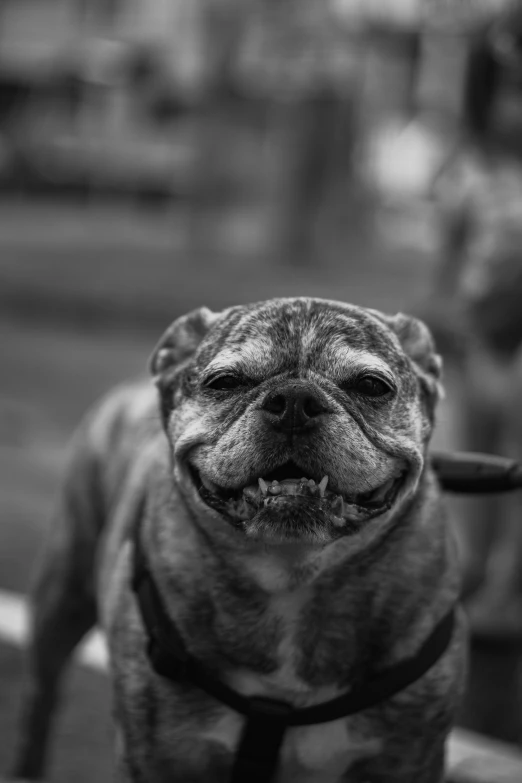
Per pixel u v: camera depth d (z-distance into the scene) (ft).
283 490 2.53
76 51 27.04
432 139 12.38
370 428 2.60
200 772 2.72
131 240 22.27
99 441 3.52
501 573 4.32
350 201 19.92
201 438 2.63
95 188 28.63
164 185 28.07
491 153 5.05
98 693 4.09
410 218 26.61
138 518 2.91
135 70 25.82
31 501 7.16
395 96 16.15
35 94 28.45
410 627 2.66
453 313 5.31
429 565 2.71
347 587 2.64
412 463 2.64
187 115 23.38
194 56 21.31
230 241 21.29
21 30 28.04
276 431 2.54
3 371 11.02
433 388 2.87
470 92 5.02
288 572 2.62
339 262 19.34
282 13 18.06
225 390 2.66
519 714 4.27
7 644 4.40
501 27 4.80
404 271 18.98
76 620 3.58
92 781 3.63
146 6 25.68
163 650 2.63
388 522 2.65
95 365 11.68
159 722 2.68
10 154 28.19
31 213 26.45
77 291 14.74
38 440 8.71
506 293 4.90
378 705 2.64
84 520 3.50
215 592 2.66
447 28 9.30
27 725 3.63
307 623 2.66
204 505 2.61
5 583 5.57
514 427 4.45
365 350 2.67
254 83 19.51
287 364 2.64
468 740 3.90
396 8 13.76
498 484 2.96
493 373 5.01
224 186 20.66
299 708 2.65
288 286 16.24
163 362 2.92
